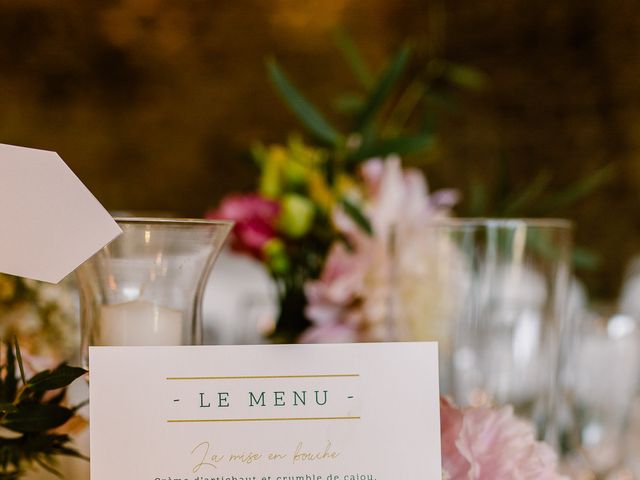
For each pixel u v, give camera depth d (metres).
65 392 0.47
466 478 0.46
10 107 1.49
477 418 0.48
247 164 0.90
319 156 0.84
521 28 1.55
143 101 1.56
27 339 0.53
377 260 0.77
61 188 0.43
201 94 1.57
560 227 0.60
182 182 1.57
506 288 0.59
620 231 1.45
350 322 0.79
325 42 1.58
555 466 0.51
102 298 0.46
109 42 1.53
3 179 0.43
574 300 1.20
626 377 0.80
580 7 1.49
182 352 0.44
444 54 1.61
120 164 1.55
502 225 0.59
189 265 0.47
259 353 0.44
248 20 1.57
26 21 1.49
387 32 1.60
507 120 1.57
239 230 0.82
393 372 0.44
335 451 0.44
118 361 0.44
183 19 1.55
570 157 1.51
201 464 0.43
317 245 0.83
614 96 1.46
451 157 1.58
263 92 1.58
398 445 0.44
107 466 0.43
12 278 0.54
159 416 0.44
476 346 0.59
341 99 0.97
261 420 0.44
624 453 0.79
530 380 0.59
